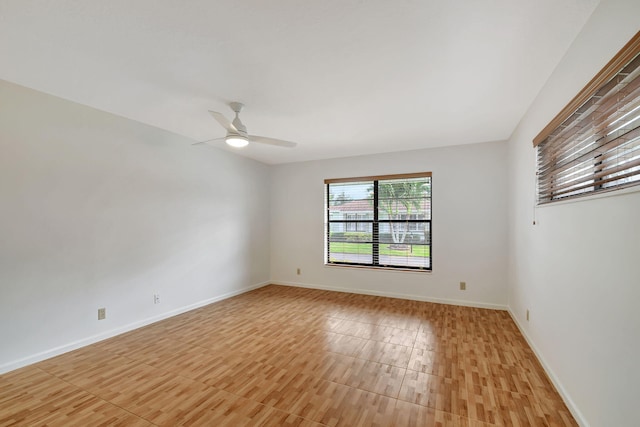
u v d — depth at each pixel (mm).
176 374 2299
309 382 2182
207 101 2684
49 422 1748
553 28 1661
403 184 4652
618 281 1337
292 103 2707
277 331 3186
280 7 1482
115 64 2059
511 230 3693
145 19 1579
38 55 1945
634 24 1199
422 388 2096
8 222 2344
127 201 3182
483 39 1756
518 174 3277
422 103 2713
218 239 4383
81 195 2799
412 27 1642
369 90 2443
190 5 1470
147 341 2922
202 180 4117
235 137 2672
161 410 1859
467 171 4129
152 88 2424
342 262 5094
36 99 2494
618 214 1341
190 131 3633
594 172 1606
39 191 2520
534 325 2654
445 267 4246
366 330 3209
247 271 4992
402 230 4648
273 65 2055
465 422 1743
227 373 2312
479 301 4062
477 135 3730
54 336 2598
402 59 1977
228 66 2072
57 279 2627
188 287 3891
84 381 2195
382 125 3332
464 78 2238
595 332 1544
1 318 2301
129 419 1773
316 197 5211
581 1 1458
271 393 2043
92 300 2873
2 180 2312
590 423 1579
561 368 1997
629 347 1250
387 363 2467
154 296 3455
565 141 1959
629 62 1240
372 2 1449
